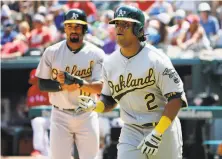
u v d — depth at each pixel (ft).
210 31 137.08
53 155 77.71
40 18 141.28
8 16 156.97
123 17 58.70
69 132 77.25
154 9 143.13
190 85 125.18
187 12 144.46
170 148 60.59
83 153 77.92
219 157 107.34
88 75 76.48
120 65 59.82
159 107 60.80
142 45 59.72
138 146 58.44
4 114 149.79
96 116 77.87
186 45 129.70
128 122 61.26
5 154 138.51
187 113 101.76
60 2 160.35
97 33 140.56
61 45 76.43
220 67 122.11
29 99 111.86
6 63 137.49
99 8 160.25
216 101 113.91
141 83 59.21
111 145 112.37
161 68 58.44
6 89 149.69
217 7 146.00
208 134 117.39
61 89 74.49
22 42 142.61
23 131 139.74
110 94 63.16
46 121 118.21
